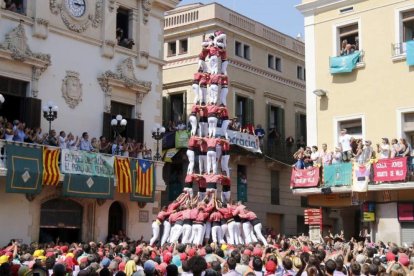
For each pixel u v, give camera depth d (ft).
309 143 89.92
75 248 53.72
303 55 133.28
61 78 79.77
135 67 91.04
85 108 82.69
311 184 81.97
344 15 88.17
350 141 80.59
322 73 89.76
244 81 114.11
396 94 81.35
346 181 78.28
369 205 79.00
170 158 102.89
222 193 65.00
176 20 114.11
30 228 73.72
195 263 24.98
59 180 73.00
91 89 83.82
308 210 84.48
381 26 84.07
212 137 64.64
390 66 82.48
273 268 33.35
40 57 76.38
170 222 62.90
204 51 67.10
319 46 90.68
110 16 87.35
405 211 75.87
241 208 61.93
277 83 124.06
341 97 87.20
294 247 53.98
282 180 122.42
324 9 90.53
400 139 76.84
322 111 89.10
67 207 79.41
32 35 76.54
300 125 130.11
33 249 55.62
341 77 87.51
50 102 73.46
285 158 120.78
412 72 80.28
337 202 82.94
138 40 91.61
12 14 73.97
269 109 120.67
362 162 76.89
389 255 42.70
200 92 66.54
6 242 70.64
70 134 76.74
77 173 74.74
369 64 84.64
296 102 129.49
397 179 72.74
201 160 65.31
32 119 75.15
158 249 52.19
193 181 65.21
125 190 81.76
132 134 89.61
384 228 77.97
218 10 109.40
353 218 90.12
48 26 78.18
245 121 114.32
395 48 82.17
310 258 29.71
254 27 118.32
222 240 60.34
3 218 70.69
